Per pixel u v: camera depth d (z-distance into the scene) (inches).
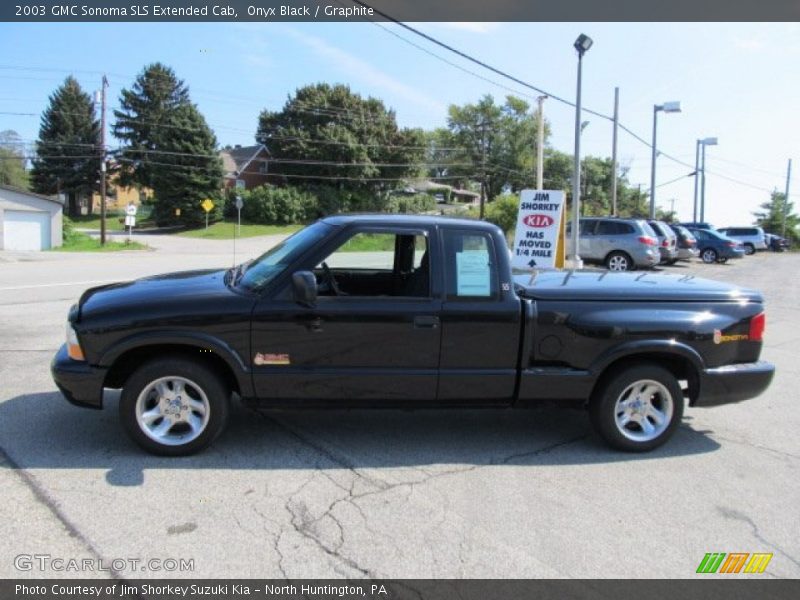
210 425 169.6
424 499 150.2
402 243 196.7
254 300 167.8
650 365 183.3
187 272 211.3
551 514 144.7
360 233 175.5
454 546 129.3
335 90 2883.9
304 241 179.3
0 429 187.5
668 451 187.5
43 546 124.6
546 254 466.6
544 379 177.9
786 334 401.7
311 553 125.0
